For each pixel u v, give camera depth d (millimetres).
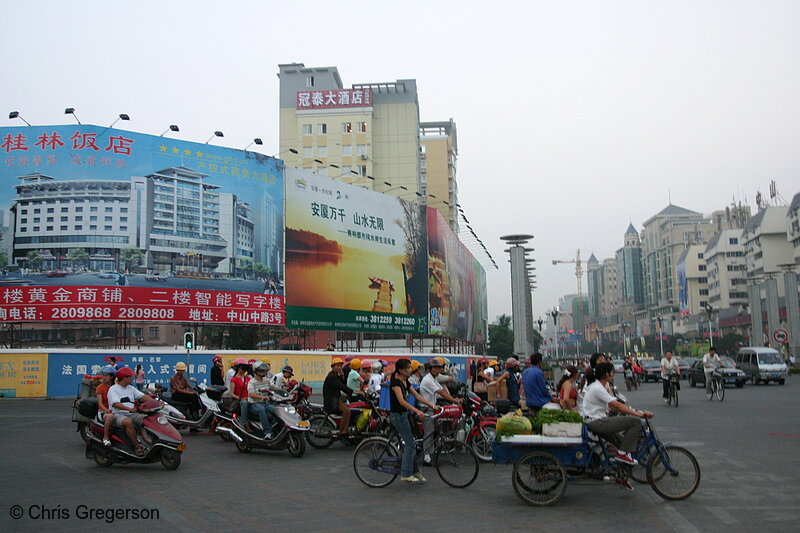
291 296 36594
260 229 35469
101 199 31047
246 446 12734
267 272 35469
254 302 34594
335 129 70250
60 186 30734
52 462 11539
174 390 16094
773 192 116875
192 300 32375
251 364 14438
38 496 8688
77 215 30703
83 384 14203
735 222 151500
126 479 9953
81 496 8688
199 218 33312
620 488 8961
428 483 9547
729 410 19703
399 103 73438
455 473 9258
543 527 6977
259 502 8320
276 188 36562
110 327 41031
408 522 7254
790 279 67000
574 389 10672
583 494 8656
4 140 30766
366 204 42312
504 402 11523
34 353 27594
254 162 35719
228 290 33688
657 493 8188
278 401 12625
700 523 6996
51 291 29953
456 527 7020
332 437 13164
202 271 32969
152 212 31891
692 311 145875
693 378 34688
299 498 8562
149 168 32125
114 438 10938
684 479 8203
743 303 127188
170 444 10688
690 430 14820
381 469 9273
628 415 8148
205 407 15789
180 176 33000
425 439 9586
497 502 8258
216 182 34156
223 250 33781
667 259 171500
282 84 72625
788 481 9086
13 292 29812
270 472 10633
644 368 44906
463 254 58031
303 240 37625
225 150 34750
